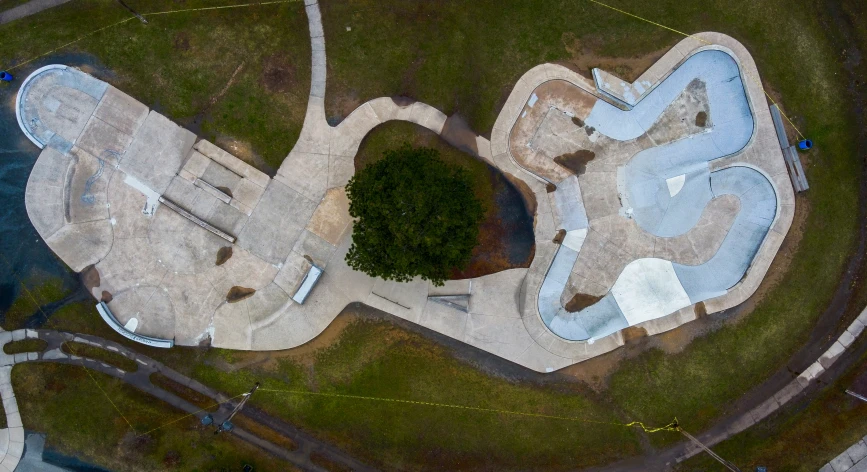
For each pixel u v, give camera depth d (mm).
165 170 24906
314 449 24391
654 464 24359
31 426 24297
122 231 24953
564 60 25094
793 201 24656
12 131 24969
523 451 24375
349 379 24609
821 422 24266
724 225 24969
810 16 25359
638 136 25156
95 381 24578
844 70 25266
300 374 24625
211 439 24344
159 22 25031
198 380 24656
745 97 25062
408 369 24656
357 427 24453
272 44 25094
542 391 24672
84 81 24891
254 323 24750
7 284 24766
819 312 24734
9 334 24594
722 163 24906
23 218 24906
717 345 24719
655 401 24625
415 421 24469
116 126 24953
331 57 25016
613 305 24984
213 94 25031
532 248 24750
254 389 24547
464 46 25094
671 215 25031
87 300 24859
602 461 24375
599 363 24750
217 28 25031
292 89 25016
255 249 24875
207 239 24891
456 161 24844
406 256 19359
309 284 24047
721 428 24438
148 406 24422
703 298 24672
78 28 25016
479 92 25000
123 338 24734
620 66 25062
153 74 25000
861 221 24938
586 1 25250
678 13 25141
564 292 24953
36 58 24969
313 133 24891
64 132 24953
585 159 25109
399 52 25047
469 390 24609
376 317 24766
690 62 25172
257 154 24969
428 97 24891
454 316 24625
